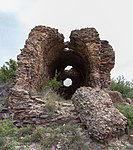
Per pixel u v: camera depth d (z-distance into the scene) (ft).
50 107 35.45
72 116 33.76
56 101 40.14
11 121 34.60
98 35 50.80
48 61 59.41
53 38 52.37
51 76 70.79
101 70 52.08
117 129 30.60
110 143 29.19
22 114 36.04
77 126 31.76
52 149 26.71
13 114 36.45
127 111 36.88
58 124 32.91
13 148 26.25
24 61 44.34
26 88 42.19
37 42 47.42
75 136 28.12
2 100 42.80
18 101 37.76
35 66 45.52
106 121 30.35
